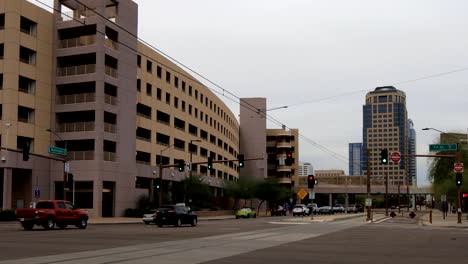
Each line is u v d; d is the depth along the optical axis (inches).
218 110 4441.4
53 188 2490.2
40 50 2468.0
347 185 5777.6
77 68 2508.6
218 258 633.6
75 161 2468.0
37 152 2429.9
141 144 2918.3
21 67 2354.8
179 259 618.5
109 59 2603.3
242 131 5467.5
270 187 4131.4
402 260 629.9
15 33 2330.2
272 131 5910.4
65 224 1406.3
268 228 1472.7
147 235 1100.5
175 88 3420.3
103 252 698.2
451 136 2878.9
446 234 1227.9
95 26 2504.9
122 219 2279.8
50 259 604.7
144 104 2965.1
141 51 2942.9
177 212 1599.4
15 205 2431.1
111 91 2613.2
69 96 2508.6
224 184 4126.5
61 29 2544.3
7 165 2265.0
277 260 616.7
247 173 5157.5
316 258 644.1
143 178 3002.0
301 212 3257.9
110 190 2581.2
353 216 2903.5
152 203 2731.3
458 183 1861.5
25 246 788.6
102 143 2460.6
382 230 1403.8
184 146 3548.2
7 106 2293.3
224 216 3240.7
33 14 2437.3
